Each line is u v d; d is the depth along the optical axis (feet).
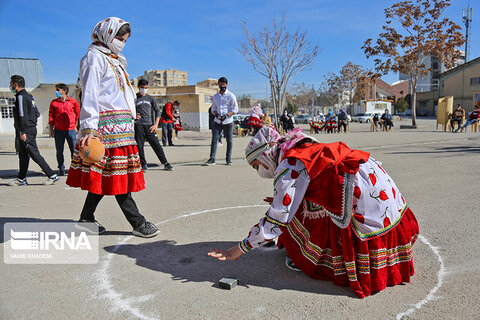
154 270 10.20
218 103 28.27
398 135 58.18
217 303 8.46
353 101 186.39
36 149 20.68
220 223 14.02
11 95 91.20
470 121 64.85
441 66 223.92
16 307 8.35
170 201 17.29
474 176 22.08
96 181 11.35
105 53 11.66
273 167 9.51
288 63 70.79
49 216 14.97
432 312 7.97
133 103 12.52
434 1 77.66
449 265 10.22
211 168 27.09
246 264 10.53
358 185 8.50
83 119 10.82
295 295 8.78
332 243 8.94
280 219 8.47
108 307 8.36
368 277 8.68
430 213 14.80
